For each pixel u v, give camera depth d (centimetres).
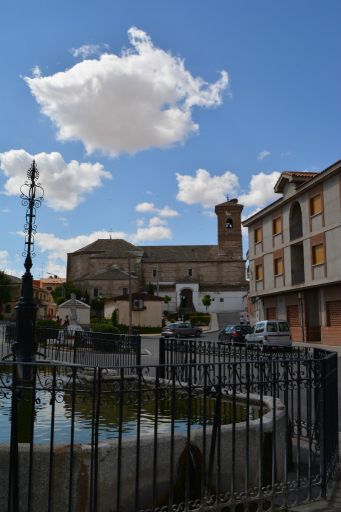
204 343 1023
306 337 3525
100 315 7481
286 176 3634
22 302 1123
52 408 418
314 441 704
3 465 424
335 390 638
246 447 489
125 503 446
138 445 432
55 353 1862
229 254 9275
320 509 493
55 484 424
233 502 471
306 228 3419
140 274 8875
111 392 431
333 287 3170
